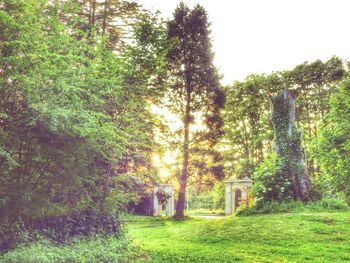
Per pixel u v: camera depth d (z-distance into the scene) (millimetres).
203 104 27891
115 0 19859
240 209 17672
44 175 9820
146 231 16953
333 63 35938
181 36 27109
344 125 12438
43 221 9758
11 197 8812
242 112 40594
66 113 7914
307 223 13281
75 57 8680
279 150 18922
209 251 10453
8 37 7797
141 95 13078
